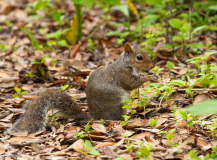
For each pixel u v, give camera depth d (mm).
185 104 9789
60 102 8797
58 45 16953
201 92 10102
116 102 9109
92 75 9422
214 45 15227
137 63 9258
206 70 10469
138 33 18750
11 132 8414
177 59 14070
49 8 23562
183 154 6918
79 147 7480
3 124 9195
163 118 8516
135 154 6945
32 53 16266
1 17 22500
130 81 9258
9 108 10156
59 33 16609
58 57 15578
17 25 21078
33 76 12633
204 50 15062
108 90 9078
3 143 7930
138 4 22812
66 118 9484
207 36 17188
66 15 22109
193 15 18422
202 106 4184
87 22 20594
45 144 7863
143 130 8211
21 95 11383
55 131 8484
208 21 17828
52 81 12734
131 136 8031
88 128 7863
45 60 12914
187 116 8375
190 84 9039
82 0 14406
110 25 19578
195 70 12445
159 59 14656
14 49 16359
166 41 14938
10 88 12219
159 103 10008
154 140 7523
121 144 7469
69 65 13914
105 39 17734
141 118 9297
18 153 7465
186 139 7488
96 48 16703
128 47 9250
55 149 7562
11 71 13828
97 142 7754
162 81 11727
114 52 16156
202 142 7273
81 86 12008
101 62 14867
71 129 8422
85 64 14398
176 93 10070
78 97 11148
